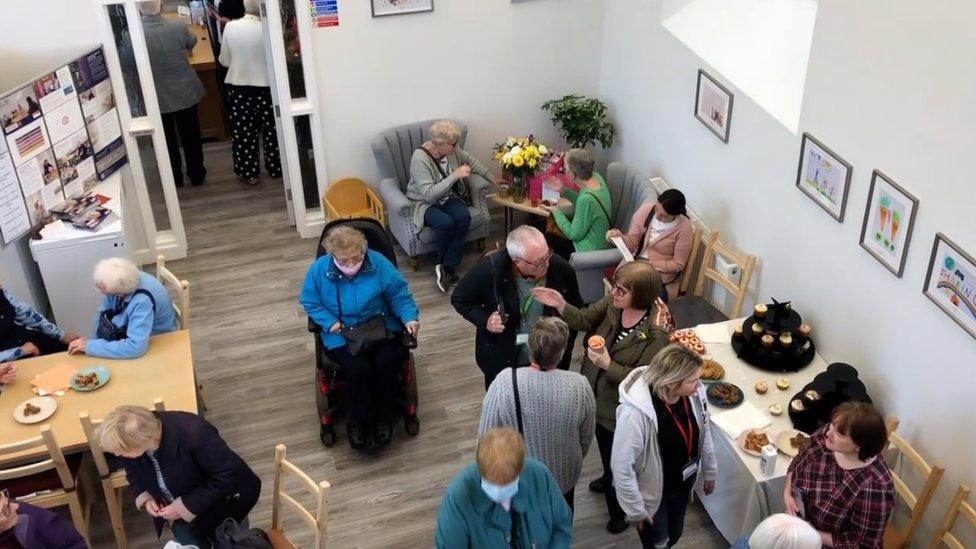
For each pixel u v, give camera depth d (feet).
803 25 17.38
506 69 21.50
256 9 21.84
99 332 14.49
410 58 20.63
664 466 11.35
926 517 12.76
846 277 13.94
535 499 9.59
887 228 12.68
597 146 22.81
